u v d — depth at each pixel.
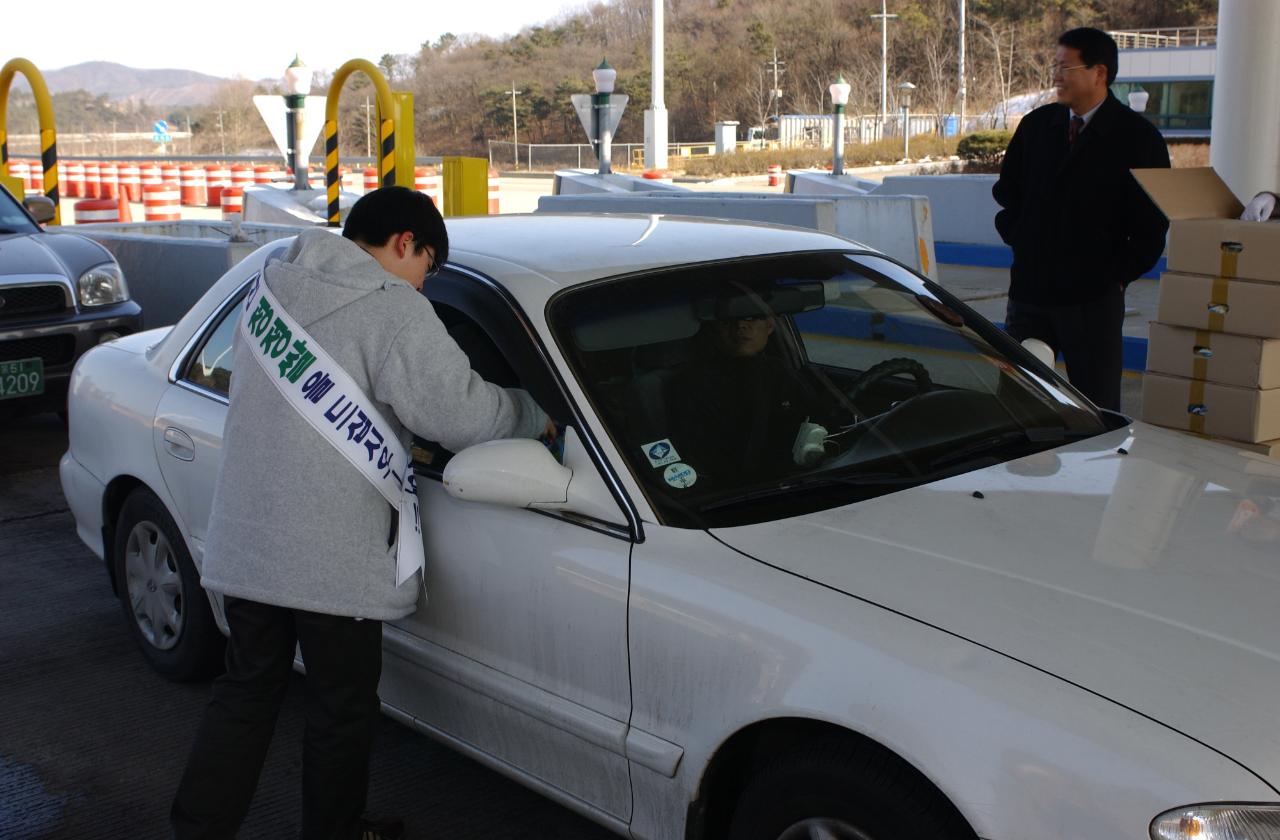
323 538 2.74
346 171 35.78
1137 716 2.02
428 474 3.09
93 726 3.96
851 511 2.72
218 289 4.01
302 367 2.72
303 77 15.05
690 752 2.51
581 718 2.72
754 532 2.63
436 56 96.69
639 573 2.60
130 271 9.58
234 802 2.91
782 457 2.91
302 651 2.86
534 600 2.80
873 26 80.44
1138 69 37.66
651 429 2.86
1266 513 2.78
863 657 2.25
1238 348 4.38
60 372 7.06
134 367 4.21
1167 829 1.90
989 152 41.00
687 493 2.76
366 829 3.13
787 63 81.69
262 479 2.75
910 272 3.75
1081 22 75.06
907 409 3.15
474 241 3.44
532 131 86.19
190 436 3.74
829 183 17.88
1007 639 2.22
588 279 3.13
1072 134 5.08
